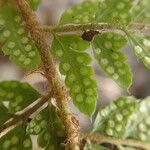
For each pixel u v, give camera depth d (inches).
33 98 2.9
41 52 2.9
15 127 2.8
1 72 5.7
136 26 3.0
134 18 3.0
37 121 2.8
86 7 3.0
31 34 2.9
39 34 3.0
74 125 2.8
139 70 6.3
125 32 3.0
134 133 2.8
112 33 3.0
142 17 3.0
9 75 5.7
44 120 2.8
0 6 2.9
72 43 3.1
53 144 2.8
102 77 6.0
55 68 2.9
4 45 2.9
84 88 2.9
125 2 3.0
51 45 3.1
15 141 2.8
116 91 6.0
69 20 3.0
